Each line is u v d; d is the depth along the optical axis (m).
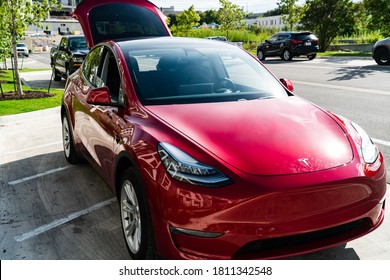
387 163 4.98
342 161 2.77
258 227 2.50
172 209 2.59
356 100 9.25
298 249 2.62
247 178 2.54
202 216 2.52
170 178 2.61
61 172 5.18
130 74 3.68
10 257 3.24
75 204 4.23
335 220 2.64
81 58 13.06
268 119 3.14
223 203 2.48
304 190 2.53
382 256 3.11
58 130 7.43
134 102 3.43
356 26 28.94
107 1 6.33
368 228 2.86
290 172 2.59
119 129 3.30
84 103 4.41
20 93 10.85
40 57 38.66
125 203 3.16
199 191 2.52
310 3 29.02
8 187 4.74
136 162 2.86
